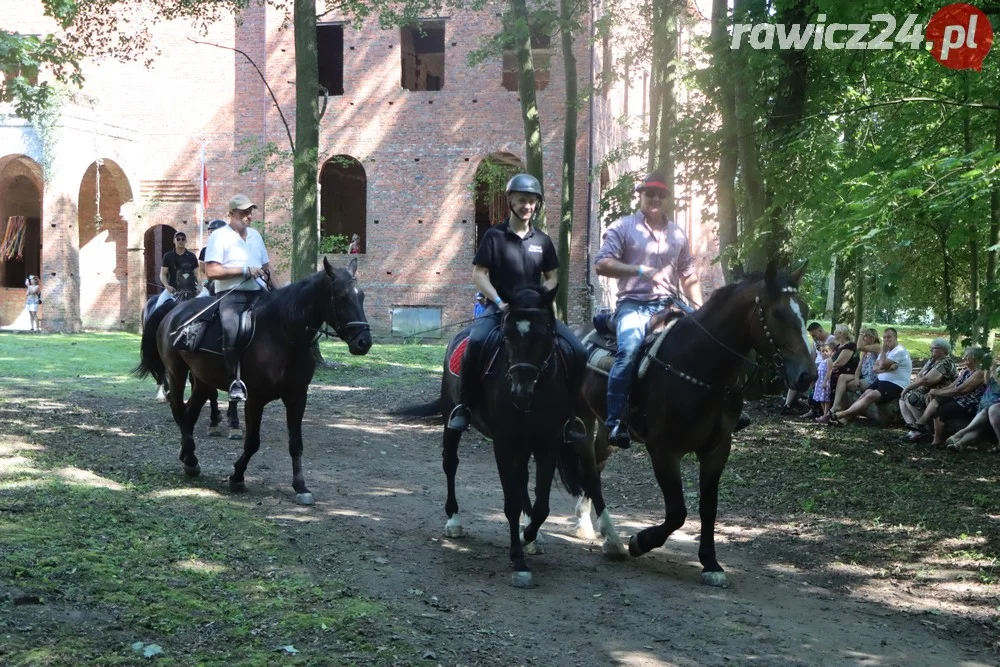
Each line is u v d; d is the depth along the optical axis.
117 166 32.50
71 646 4.76
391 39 31.50
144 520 7.35
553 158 30.27
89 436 11.27
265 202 32.03
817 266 9.13
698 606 6.25
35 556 6.06
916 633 5.98
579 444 7.53
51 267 30.75
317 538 7.39
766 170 12.95
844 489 9.95
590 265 30.56
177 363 9.57
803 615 6.21
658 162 16.78
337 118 31.95
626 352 6.98
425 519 8.45
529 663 5.15
